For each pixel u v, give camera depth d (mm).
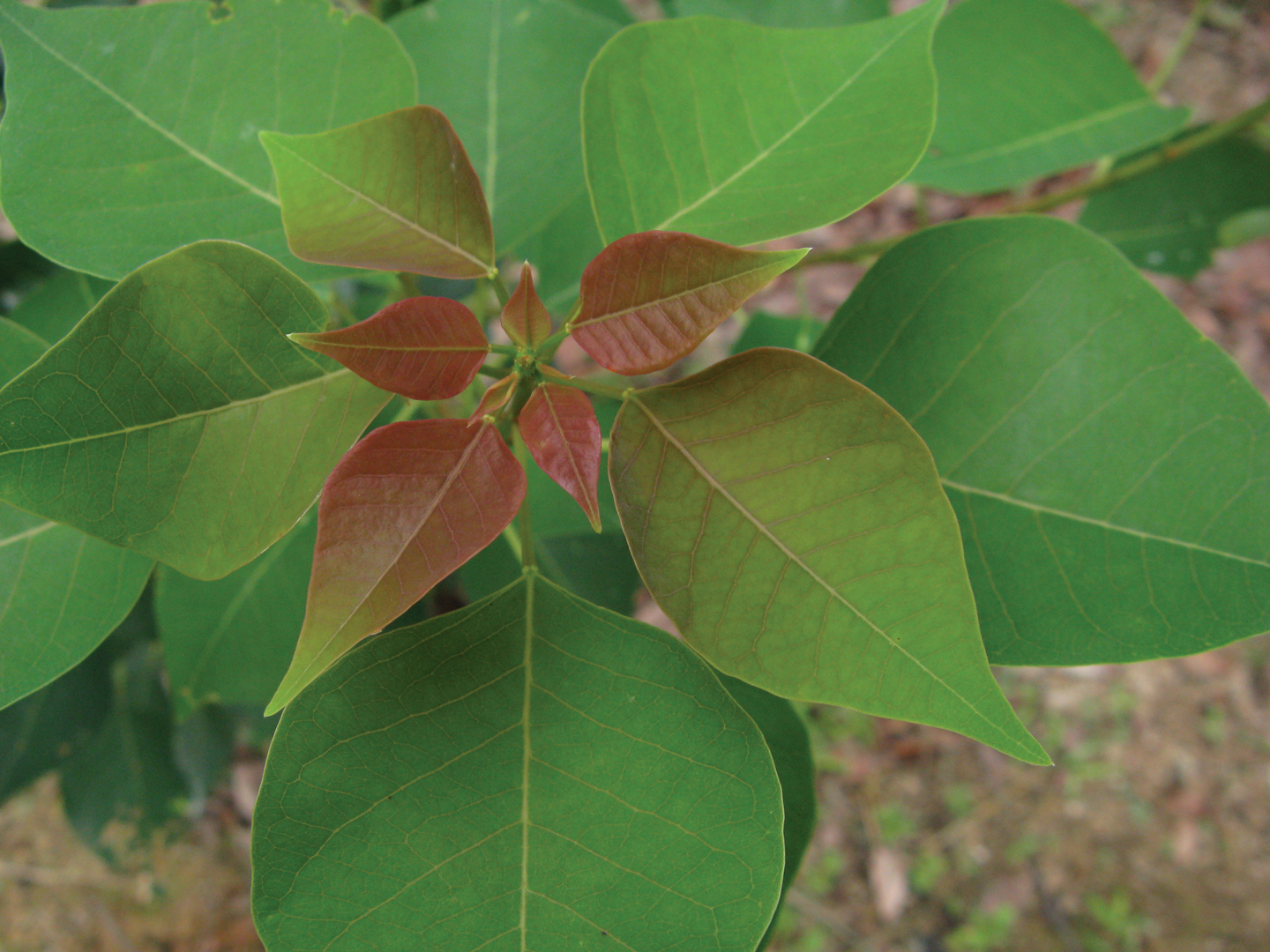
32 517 202
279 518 169
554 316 330
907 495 157
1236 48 969
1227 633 181
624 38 192
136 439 163
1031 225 193
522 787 172
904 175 186
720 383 161
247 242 200
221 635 292
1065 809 869
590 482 154
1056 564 191
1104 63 279
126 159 200
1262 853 834
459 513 152
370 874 167
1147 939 815
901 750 900
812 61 197
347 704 173
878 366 200
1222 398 184
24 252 336
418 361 154
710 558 162
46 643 199
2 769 389
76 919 780
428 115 158
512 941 165
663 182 193
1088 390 192
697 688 175
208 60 206
